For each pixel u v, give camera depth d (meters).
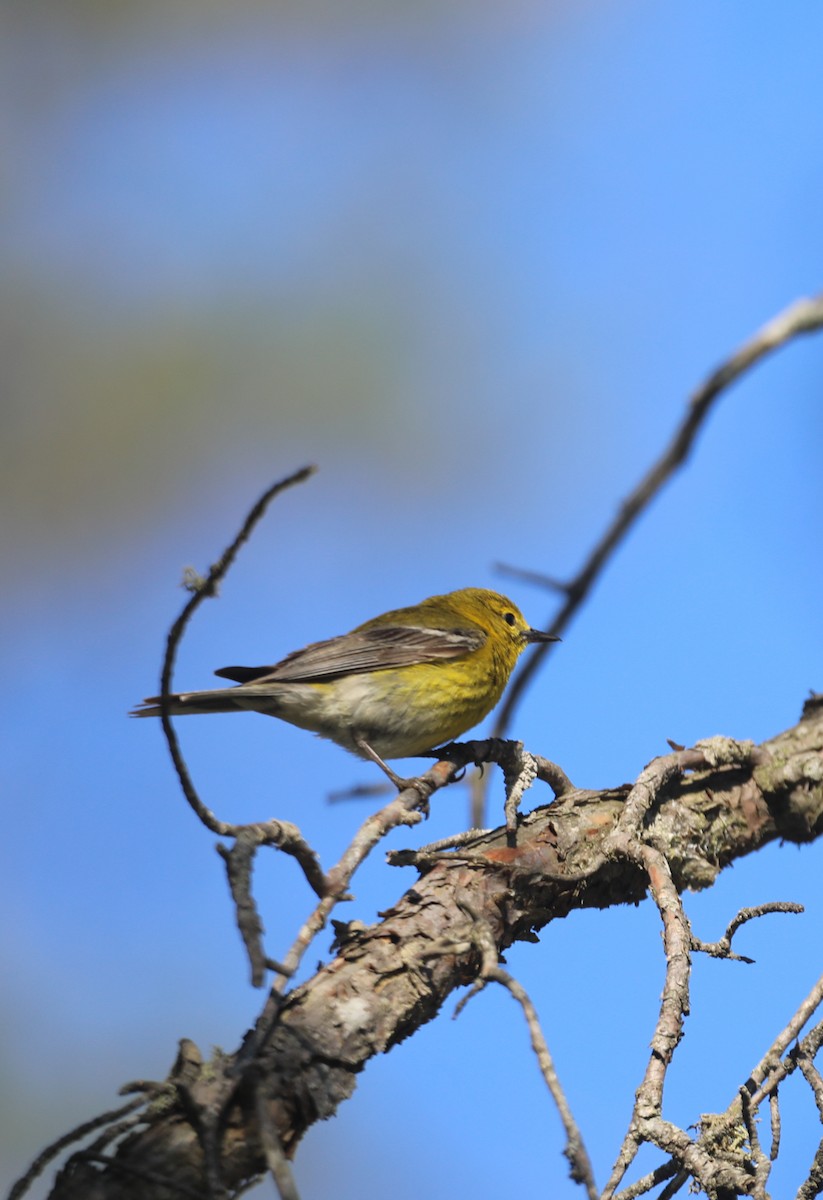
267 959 7.18
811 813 11.05
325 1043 8.26
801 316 8.57
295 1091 7.99
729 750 11.09
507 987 7.36
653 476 10.20
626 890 10.36
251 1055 7.71
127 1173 7.39
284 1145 7.91
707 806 10.97
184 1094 7.57
